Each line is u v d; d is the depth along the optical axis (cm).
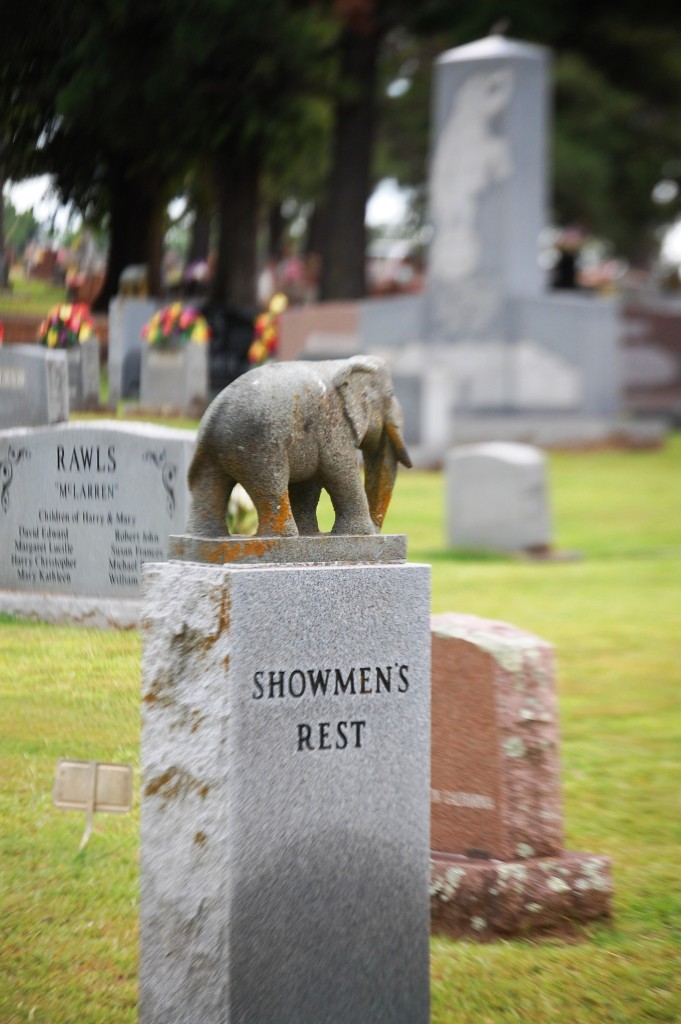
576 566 1484
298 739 392
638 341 3525
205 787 385
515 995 471
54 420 807
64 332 801
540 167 2645
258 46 830
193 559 401
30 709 575
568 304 2650
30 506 792
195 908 389
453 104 2614
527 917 526
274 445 405
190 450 789
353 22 2933
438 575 1388
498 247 2605
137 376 883
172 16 698
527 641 543
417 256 5616
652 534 1748
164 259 965
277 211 4231
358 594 399
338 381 428
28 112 661
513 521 1527
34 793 564
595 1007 465
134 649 631
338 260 3275
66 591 789
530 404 2630
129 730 570
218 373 1497
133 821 564
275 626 387
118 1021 440
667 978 489
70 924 505
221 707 381
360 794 402
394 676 406
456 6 2994
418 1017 414
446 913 524
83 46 664
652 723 856
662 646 1078
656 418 3500
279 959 392
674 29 3638
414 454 2228
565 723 855
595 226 4950
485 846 540
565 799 704
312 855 395
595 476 2302
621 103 4066
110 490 790
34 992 459
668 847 634
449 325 2642
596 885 540
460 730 544
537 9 3175
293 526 411
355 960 404
